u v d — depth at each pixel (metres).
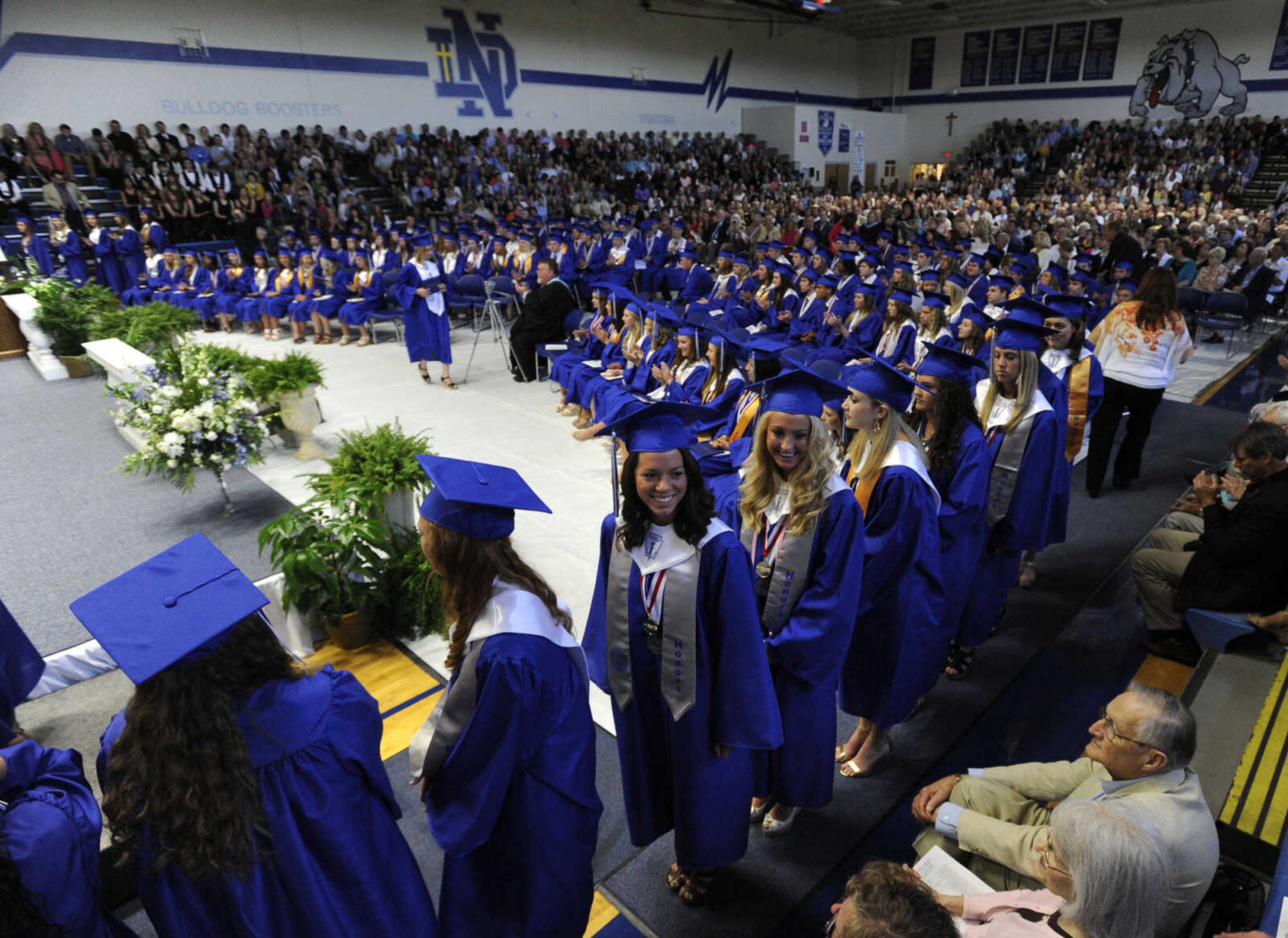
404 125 19.20
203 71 16.00
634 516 1.93
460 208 17.83
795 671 2.26
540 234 14.76
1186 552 3.44
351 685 1.60
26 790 1.41
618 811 2.73
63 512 4.69
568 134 22.64
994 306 7.11
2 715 2.48
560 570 4.45
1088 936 1.53
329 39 17.53
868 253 11.63
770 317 9.10
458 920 1.89
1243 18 23.23
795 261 10.81
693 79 25.61
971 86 29.09
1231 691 2.73
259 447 5.18
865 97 32.16
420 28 18.89
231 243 14.78
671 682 1.97
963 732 3.11
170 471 4.39
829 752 2.41
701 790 2.07
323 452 6.17
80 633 3.39
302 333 11.02
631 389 6.24
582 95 22.77
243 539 4.26
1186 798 1.77
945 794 2.29
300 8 16.97
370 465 4.04
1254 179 22.06
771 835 2.61
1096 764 2.16
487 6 19.95
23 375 8.23
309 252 11.75
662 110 25.05
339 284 10.62
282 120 17.30
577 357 7.26
